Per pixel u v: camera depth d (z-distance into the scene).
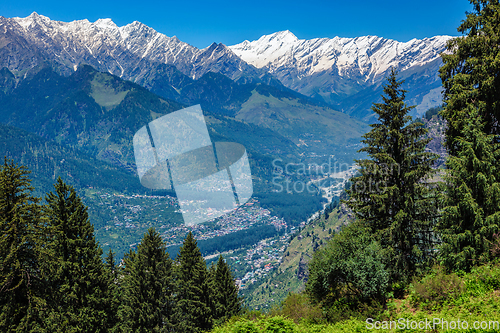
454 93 21.94
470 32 22.27
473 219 19.23
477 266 18.31
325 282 20.08
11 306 22.34
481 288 15.85
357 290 19.70
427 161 22.25
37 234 23.75
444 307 15.59
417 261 21.97
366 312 17.44
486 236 18.80
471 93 21.00
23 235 22.98
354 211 24.36
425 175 21.89
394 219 22.36
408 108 22.50
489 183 19.05
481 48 21.03
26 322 22.39
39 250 23.17
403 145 22.70
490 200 18.73
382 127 23.33
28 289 23.03
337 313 18.42
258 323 17.20
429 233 21.92
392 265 21.06
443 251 19.69
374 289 18.02
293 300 22.36
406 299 18.38
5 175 23.42
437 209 21.66
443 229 20.41
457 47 22.66
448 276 17.78
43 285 24.36
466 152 19.41
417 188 21.89
